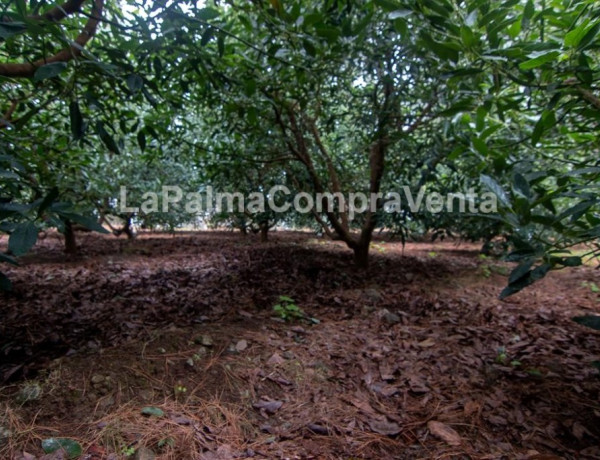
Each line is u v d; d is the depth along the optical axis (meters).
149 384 1.85
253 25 2.31
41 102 2.17
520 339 2.69
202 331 2.48
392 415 1.81
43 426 1.50
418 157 3.77
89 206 3.52
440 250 6.98
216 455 1.46
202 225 8.77
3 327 2.58
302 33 1.82
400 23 1.48
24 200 1.79
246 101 2.63
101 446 1.42
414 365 2.28
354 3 2.26
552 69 1.30
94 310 3.04
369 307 3.39
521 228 1.23
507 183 1.66
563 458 1.49
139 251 6.38
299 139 4.21
